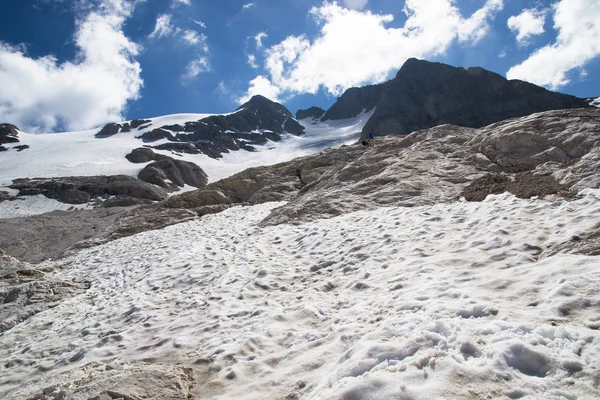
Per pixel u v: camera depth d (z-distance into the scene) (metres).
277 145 154.50
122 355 6.16
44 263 20.30
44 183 67.31
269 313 6.68
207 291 8.99
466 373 3.11
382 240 9.76
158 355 5.78
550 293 4.55
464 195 12.29
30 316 10.55
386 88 135.50
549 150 12.60
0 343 8.56
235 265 10.62
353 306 6.19
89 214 41.72
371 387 3.10
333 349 4.65
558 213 8.03
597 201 8.10
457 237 8.34
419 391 2.97
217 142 140.38
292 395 3.92
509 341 3.42
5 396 5.50
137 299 9.40
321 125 191.88
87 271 15.27
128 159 99.12
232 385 4.48
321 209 14.81
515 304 4.62
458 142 18.09
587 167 10.23
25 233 32.88
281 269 9.57
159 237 19.69
